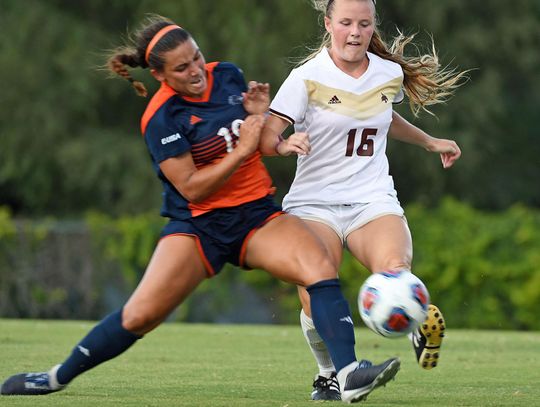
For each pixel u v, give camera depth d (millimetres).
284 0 93000
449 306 64625
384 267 21750
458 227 64688
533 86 103625
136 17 99000
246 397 22766
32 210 108438
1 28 99562
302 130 23234
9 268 67875
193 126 20969
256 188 21359
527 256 63375
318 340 22578
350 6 22406
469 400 22547
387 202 22859
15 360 29766
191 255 20906
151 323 21016
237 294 66062
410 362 31422
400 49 24266
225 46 94562
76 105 98250
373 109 22953
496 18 99125
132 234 67500
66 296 67938
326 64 22953
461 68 96938
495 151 98938
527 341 40281
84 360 21406
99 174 96062
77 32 97812
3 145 98812
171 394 23188
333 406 21062
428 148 25203
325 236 22609
